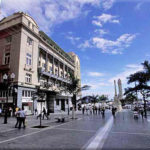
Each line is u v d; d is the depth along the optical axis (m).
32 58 26.25
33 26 27.66
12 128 10.67
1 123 13.39
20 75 22.59
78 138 7.61
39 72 27.30
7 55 24.86
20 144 6.41
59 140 7.16
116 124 13.09
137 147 5.97
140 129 10.34
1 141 6.95
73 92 22.00
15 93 21.42
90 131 9.67
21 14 24.47
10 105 21.41
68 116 22.66
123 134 8.60
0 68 23.72
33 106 24.36
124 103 78.44
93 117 20.98
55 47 37.66
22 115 11.02
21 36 23.84
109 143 6.61
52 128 10.99
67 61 44.62
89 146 6.13
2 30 25.67
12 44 24.38
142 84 25.72
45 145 6.26
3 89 21.69
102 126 11.96
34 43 27.14
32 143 6.59
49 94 29.28
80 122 14.90
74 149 5.73
